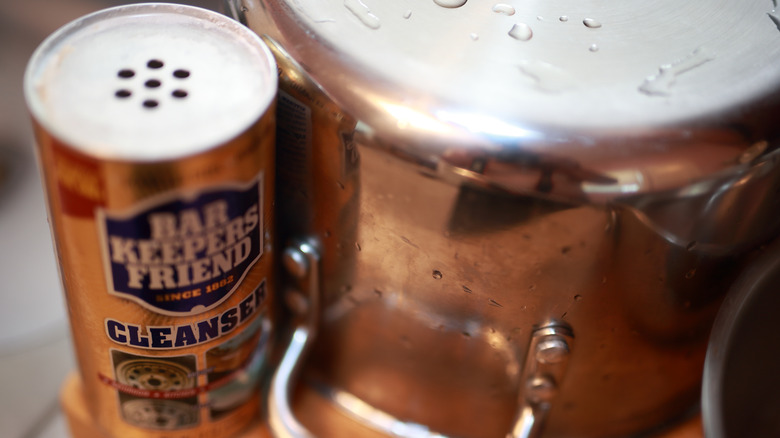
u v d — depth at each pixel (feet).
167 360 1.28
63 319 2.39
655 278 1.22
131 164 1.08
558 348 1.25
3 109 2.77
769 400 1.35
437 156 1.14
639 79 1.19
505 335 1.27
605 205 1.14
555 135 1.13
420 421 1.43
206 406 1.36
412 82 1.17
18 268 2.48
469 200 1.16
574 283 1.21
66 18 2.71
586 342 1.28
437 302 1.26
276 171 1.29
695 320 1.31
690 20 1.27
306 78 1.20
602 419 1.39
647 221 1.16
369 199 1.21
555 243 1.17
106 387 1.33
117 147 1.09
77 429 1.48
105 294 1.21
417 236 1.21
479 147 1.13
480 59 1.20
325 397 1.47
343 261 1.30
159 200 1.12
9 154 2.72
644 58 1.21
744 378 1.30
